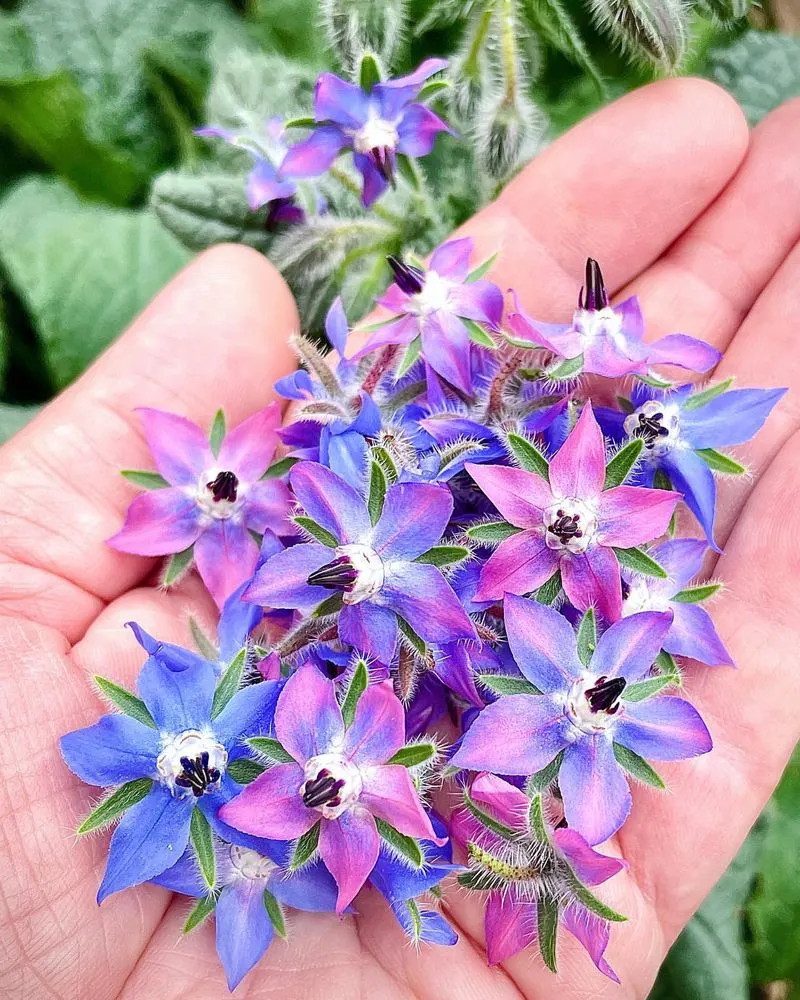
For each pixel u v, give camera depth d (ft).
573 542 0.30
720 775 0.37
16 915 0.31
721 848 0.37
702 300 0.43
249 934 0.30
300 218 0.45
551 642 0.29
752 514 0.39
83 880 0.32
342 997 0.33
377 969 0.34
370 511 0.30
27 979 0.32
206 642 0.33
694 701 0.37
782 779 0.52
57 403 0.40
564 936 0.34
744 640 0.38
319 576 0.28
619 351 0.34
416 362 0.37
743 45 0.51
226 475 0.36
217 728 0.29
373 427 0.32
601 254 0.43
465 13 0.42
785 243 0.42
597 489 0.31
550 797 0.32
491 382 0.35
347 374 0.37
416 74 0.37
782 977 0.52
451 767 0.30
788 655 0.37
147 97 0.53
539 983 0.35
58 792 0.32
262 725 0.29
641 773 0.30
